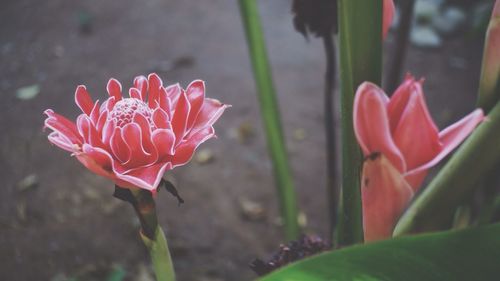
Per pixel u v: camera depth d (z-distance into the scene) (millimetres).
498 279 634
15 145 2416
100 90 2709
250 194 2309
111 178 626
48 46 3002
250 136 2561
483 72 758
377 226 665
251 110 2678
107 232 2092
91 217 2148
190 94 656
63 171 2316
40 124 2525
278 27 3246
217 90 2760
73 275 1928
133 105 646
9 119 2555
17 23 3174
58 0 3338
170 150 625
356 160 707
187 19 3232
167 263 701
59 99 2658
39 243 2027
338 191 2305
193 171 2387
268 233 2180
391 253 624
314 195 2328
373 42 687
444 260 632
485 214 923
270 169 2418
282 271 606
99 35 3086
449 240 635
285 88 2846
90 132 630
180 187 2318
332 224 1146
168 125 635
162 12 3273
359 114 621
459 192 735
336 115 2668
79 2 3326
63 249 2014
